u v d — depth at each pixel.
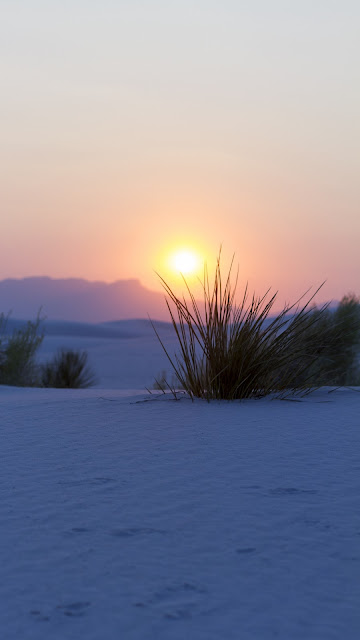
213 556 2.31
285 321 6.92
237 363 6.52
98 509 2.88
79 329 136.25
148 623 1.82
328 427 4.84
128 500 3.02
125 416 5.51
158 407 6.01
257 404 6.13
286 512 2.81
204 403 6.24
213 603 1.93
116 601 1.95
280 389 6.82
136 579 2.11
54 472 3.59
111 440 4.48
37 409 6.03
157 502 2.98
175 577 2.13
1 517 2.77
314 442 4.30
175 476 3.46
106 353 43.69
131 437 4.57
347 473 3.48
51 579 2.12
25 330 15.00
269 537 2.50
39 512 2.84
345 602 1.94
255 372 6.60
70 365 16.62
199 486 3.26
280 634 1.75
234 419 5.26
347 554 2.31
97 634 1.76
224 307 6.75
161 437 4.55
